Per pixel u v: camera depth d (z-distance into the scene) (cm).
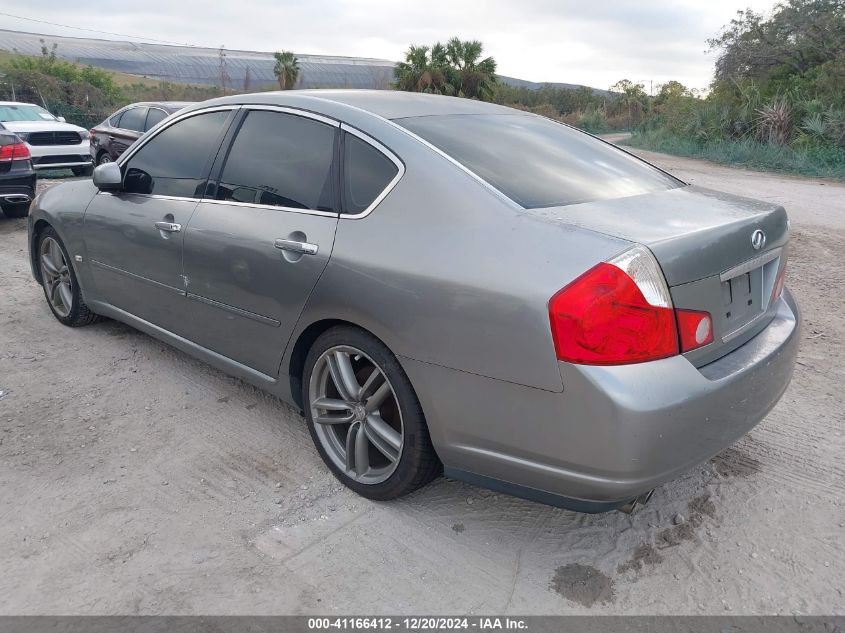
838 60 2408
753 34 2703
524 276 222
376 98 326
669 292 216
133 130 1188
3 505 281
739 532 272
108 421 353
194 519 275
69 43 7556
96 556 252
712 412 224
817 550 262
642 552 261
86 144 1331
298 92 337
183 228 345
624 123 5334
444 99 349
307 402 303
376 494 283
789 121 2314
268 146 323
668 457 217
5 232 805
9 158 812
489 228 239
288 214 299
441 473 276
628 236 222
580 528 274
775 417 364
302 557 254
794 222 973
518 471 235
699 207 267
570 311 210
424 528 273
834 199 1281
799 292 599
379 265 257
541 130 333
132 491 293
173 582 240
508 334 222
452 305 235
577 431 216
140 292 390
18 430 341
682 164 2134
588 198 264
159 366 420
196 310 349
